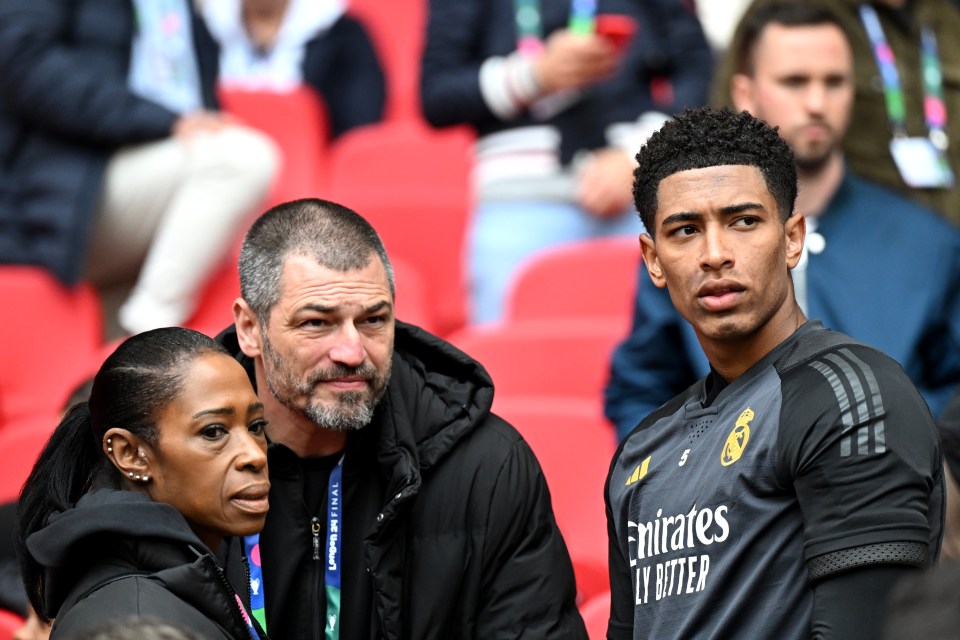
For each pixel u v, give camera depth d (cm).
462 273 1977
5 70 1800
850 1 1536
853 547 744
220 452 855
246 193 1845
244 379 873
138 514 823
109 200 1831
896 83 1523
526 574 991
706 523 816
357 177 2208
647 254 888
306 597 980
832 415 771
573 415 1433
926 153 1512
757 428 805
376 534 959
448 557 980
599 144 1897
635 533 870
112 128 1812
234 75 2305
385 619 959
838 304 1280
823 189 1313
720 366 854
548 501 1016
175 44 1952
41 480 880
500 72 1883
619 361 1345
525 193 1897
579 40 1811
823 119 1295
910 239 1293
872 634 732
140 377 855
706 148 842
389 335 970
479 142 1939
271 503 987
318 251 961
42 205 1806
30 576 884
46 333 1791
